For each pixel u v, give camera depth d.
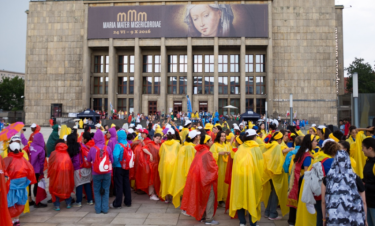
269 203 7.33
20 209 6.58
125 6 45.59
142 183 9.28
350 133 8.66
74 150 8.23
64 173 7.81
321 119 45.25
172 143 8.59
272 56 44.94
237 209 6.36
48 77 48.31
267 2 44.75
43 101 48.19
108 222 7.02
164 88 45.34
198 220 7.07
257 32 44.31
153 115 43.78
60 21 48.38
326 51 45.62
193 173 6.98
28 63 48.69
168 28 45.00
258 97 46.44
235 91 47.44
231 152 7.45
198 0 44.88
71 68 48.00
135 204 8.71
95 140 7.72
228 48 46.69
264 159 7.18
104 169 7.40
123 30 45.62
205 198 6.84
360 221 4.25
